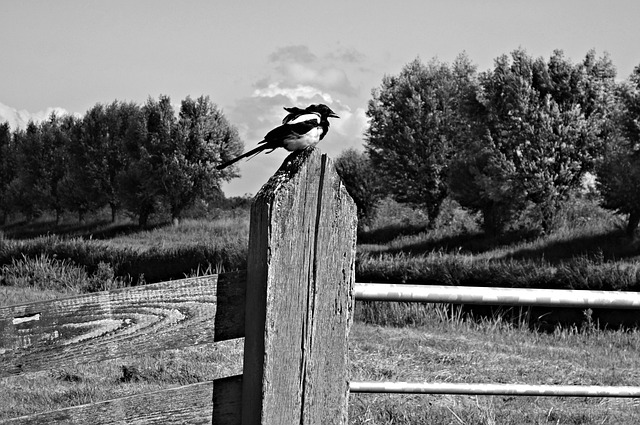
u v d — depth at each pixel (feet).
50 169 227.81
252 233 8.60
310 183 8.49
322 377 8.67
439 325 48.19
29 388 27.32
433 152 151.74
